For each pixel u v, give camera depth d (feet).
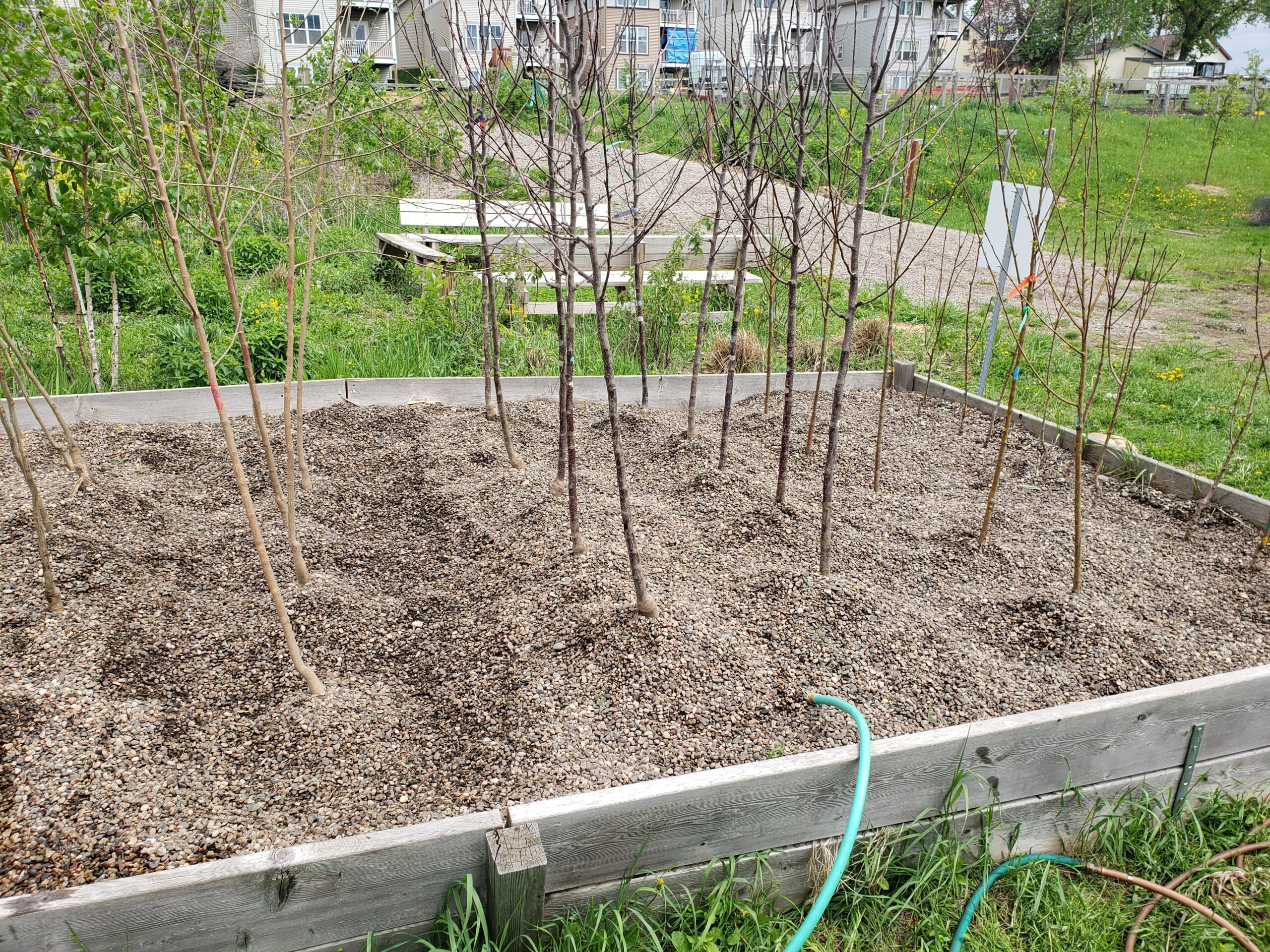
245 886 5.98
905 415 18.65
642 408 18.53
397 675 9.66
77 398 16.03
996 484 12.23
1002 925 7.56
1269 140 65.21
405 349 21.02
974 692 9.40
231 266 7.91
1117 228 12.22
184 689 8.91
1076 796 8.31
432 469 15.10
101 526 12.19
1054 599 11.16
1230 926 7.32
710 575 11.51
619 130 14.99
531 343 21.42
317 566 11.93
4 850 6.85
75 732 8.07
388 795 7.73
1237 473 15.98
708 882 7.25
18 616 9.68
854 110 12.16
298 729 8.46
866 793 7.16
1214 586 11.84
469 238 26.61
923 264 36.50
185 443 15.72
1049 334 26.21
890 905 7.47
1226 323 29.40
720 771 7.07
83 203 16.98
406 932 6.60
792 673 9.51
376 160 28.96
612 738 8.50
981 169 44.70
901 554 12.45
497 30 12.09
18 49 15.24
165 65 9.05
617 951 6.64
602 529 12.78
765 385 19.80
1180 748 8.58
